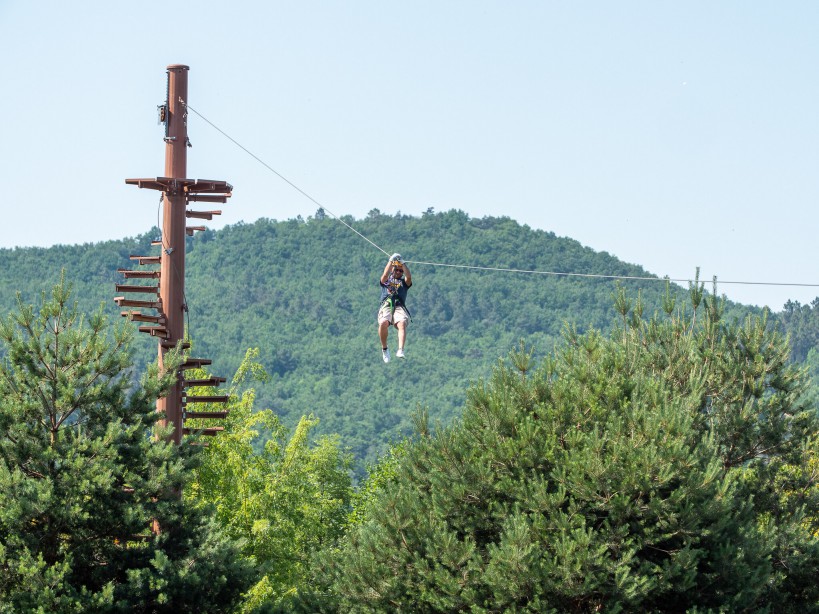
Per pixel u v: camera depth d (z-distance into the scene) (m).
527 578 43.16
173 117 46.16
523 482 46.50
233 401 73.50
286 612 44.91
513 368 52.47
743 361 59.62
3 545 38.09
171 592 39.66
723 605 44.91
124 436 41.12
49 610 36.75
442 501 48.34
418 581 47.34
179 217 45.84
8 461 39.69
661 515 44.66
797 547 54.19
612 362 52.16
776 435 58.53
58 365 41.28
